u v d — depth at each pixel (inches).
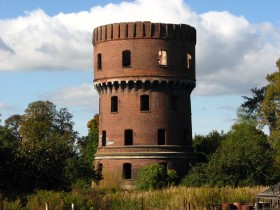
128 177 2615.7
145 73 2613.2
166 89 2650.1
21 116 3902.6
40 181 1898.4
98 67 2741.1
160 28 2637.8
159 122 2623.0
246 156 2281.0
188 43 2723.9
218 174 2262.6
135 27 2630.4
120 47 2645.2
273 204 1549.0
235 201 1736.0
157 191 1919.3
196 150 3085.6
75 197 1633.9
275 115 2837.1
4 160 1835.6
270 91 2783.0
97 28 2743.6
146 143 2600.9
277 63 2819.9
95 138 3602.4
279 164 2413.9
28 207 1493.6
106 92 2699.3
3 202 1471.5
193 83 2743.6
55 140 2009.1
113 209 1646.2
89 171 2358.5
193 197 1689.2
